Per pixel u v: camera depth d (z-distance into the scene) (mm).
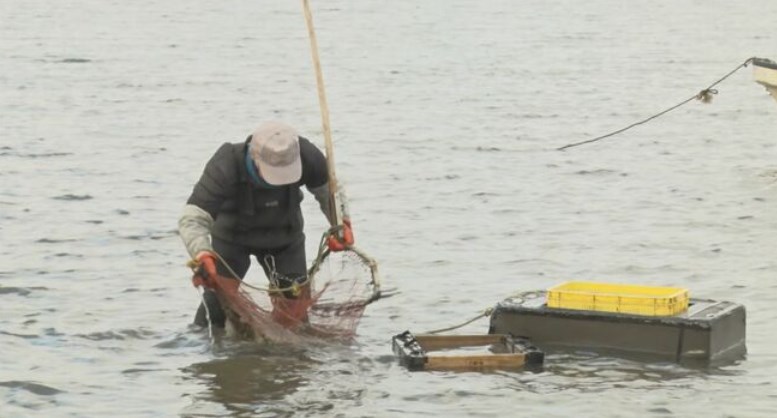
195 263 26594
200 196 26969
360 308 27891
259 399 23922
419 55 100375
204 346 27031
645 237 37656
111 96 73812
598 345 26234
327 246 28297
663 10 148000
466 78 84938
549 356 26047
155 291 31469
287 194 27516
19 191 44344
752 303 30359
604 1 159625
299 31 122750
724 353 26109
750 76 86312
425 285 32156
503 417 22922
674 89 79438
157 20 134250
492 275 33250
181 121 64188
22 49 101125
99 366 25828
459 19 137125
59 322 28734
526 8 151125
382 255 35500
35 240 36875
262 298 27469
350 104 71375
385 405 23531
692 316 25891
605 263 34469
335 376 25141
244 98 73938
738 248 36094
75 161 51062
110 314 29406
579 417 22844
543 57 98938
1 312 29469
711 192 44844
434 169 49969
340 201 27891
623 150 54938
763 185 46188
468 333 27812
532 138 58562
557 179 47719
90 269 33594
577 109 69625
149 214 40812
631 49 105438
